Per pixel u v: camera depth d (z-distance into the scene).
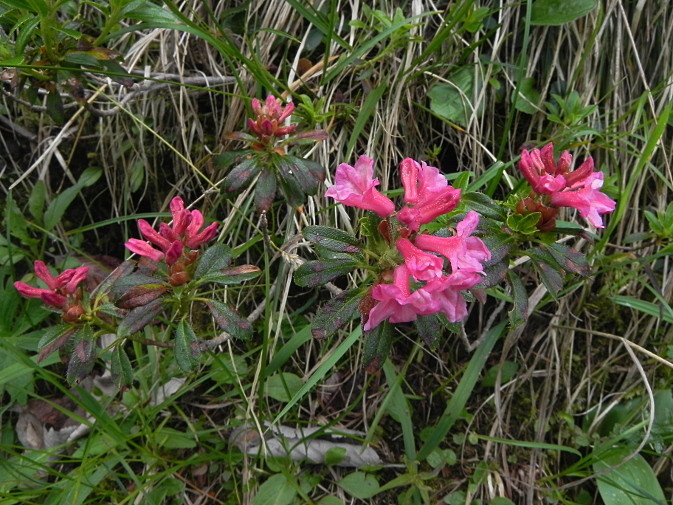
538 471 0.28
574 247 0.29
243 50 0.30
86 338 0.21
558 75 0.30
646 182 0.30
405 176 0.19
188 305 0.22
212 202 0.30
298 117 0.28
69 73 0.24
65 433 0.28
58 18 0.30
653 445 0.27
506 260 0.21
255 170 0.24
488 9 0.27
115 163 0.31
